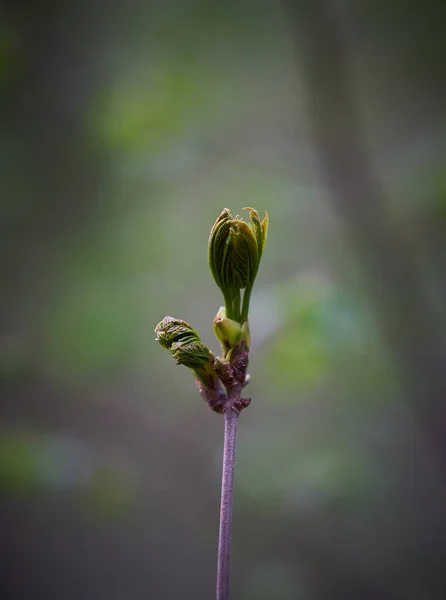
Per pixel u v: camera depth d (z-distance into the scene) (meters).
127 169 1.25
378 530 1.31
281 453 1.39
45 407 1.33
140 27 1.38
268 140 1.30
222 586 0.58
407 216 1.09
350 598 1.26
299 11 1.07
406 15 1.19
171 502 1.50
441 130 1.05
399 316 1.07
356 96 1.18
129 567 1.56
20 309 1.34
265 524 1.34
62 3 1.34
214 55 1.37
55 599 1.51
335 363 1.25
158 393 1.53
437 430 1.14
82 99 1.32
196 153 1.25
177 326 0.60
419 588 1.23
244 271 0.60
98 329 1.32
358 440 1.39
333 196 1.14
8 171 1.29
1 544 1.53
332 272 1.36
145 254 1.41
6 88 1.27
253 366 1.37
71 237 1.36
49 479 1.07
